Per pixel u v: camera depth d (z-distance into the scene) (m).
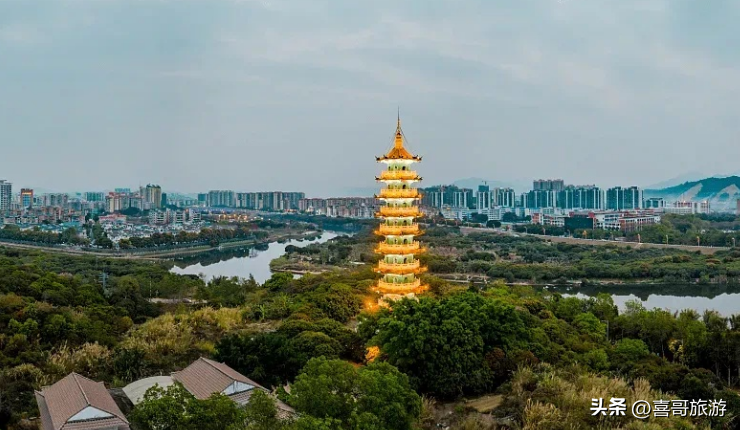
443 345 83.44
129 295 154.12
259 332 113.44
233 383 66.38
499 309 95.88
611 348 105.38
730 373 99.12
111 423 56.84
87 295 142.25
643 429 64.56
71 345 100.56
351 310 131.38
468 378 83.94
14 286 133.62
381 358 89.19
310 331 99.38
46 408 62.34
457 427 70.62
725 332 100.75
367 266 193.88
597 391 73.81
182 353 96.62
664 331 114.81
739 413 74.19
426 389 83.75
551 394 75.19
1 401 70.00
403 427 61.19
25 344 95.12
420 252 128.25
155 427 52.50
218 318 123.38
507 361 88.50
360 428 53.47
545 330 110.25
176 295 178.38
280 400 63.62
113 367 87.50
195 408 52.59
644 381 80.00
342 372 61.38
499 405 77.19
